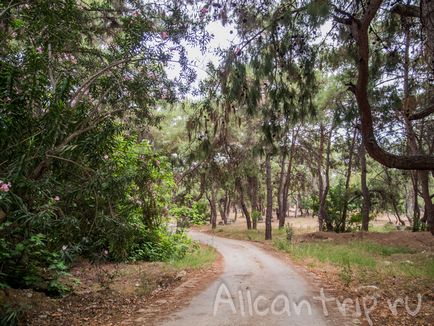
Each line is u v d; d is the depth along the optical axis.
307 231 29.88
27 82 5.23
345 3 8.33
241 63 8.28
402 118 17.52
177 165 15.88
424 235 20.64
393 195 31.80
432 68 8.23
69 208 5.89
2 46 6.00
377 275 10.09
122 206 7.29
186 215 16.28
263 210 59.88
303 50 8.94
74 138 5.83
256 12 8.66
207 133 9.23
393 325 5.86
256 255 16.53
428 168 7.43
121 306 6.98
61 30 6.45
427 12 7.57
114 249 6.83
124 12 8.30
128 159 9.39
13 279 6.69
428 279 9.28
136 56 7.57
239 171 26.55
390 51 9.74
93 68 8.00
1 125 4.87
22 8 6.48
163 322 5.91
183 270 11.27
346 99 16.95
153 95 8.27
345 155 29.97
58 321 5.88
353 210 29.98
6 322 5.02
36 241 5.97
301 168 40.66
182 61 7.71
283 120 9.89
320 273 10.99
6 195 4.64
